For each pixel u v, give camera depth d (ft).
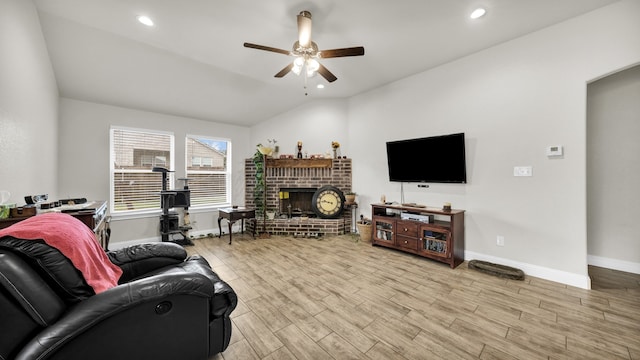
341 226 15.64
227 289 5.08
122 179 13.09
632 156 9.38
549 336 5.84
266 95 14.69
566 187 8.55
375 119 14.75
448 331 6.05
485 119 10.34
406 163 12.81
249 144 17.19
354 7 7.65
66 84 10.71
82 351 3.47
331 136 16.44
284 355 5.27
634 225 9.39
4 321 3.14
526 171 9.34
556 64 8.68
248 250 12.45
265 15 8.01
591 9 7.93
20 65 6.24
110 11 7.72
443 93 11.66
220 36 9.17
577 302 7.32
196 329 4.53
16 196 6.07
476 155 10.61
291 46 9.88
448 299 7.58
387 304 7.30
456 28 8.85
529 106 9.25
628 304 7.18
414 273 9.55
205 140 15.93
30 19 6.93
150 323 4.03
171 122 14.37
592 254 10.23
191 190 15.35
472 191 10.76
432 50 10.38
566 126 8.52
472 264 9.98
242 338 5.80
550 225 8.87
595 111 10.03
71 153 11.55
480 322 6.40
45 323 3.31
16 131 6.02
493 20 8.42
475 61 10.59
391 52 10.52
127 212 13.14
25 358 3.00
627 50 7.48
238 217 13.80
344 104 16.43
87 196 11.93
